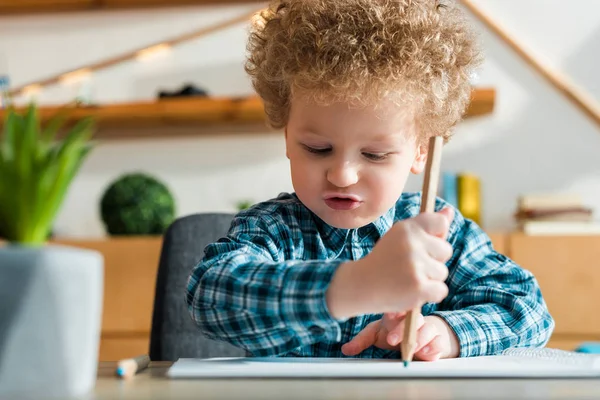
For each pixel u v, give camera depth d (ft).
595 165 7.56
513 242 6.68
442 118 2.82
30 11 8.38
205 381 1.52
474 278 2.89
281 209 2.90
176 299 3.51
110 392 1.35
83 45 8.32
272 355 2.05
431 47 2.66
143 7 8.29
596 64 7.72
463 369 1.59
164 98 7.62
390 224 3.06
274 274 1.87
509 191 7.63
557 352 2.19
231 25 8.12
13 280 1.27
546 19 7.80
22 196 1.34
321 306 1.74
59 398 1.28
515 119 7.68
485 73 7.75
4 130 1.39
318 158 2.48
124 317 6.89
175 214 7.45
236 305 1.90
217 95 8.09
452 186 7.09
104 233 8.04
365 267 1.69
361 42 2.50
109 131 8.14
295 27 2.66
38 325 1.27
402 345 1.71
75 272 1.30
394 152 2.47
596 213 7.51
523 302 2.62
